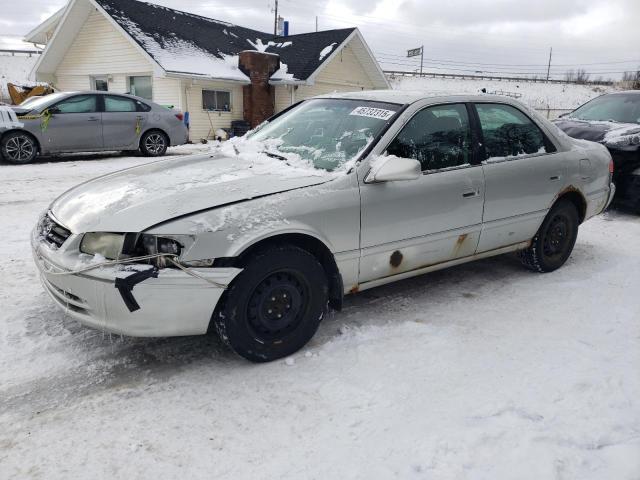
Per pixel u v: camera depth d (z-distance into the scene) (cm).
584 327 353
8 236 532
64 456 221
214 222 270
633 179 669
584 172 463
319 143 364
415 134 356
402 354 311
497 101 418
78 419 245
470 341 329
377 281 345
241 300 279
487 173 386
